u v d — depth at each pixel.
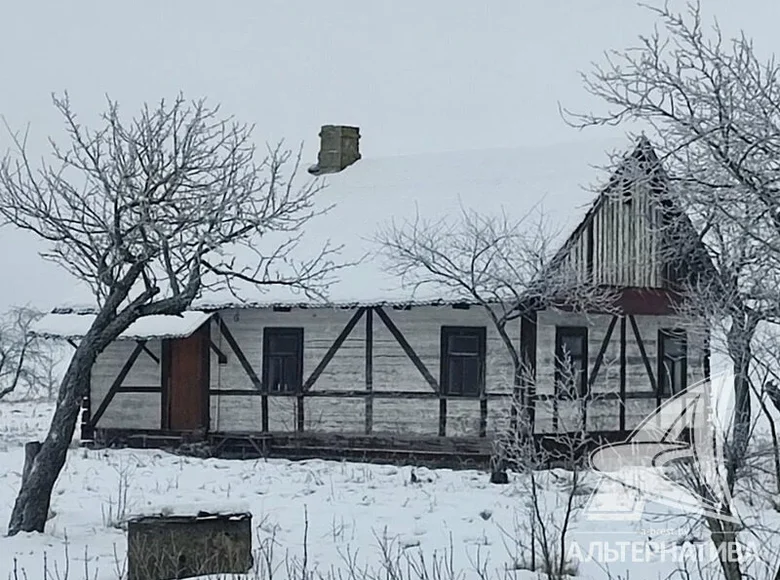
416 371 25.34
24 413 39.47
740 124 11.70
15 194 16.02
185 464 24.42
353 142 31.61
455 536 14.98
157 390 27.75
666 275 26.05
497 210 26.25
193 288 15.69
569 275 23.20
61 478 21.03
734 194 11.77
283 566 12.79
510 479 21.64
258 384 26.92
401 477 22.17
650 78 12.61
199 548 12.18
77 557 13.37
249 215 18.50
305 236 28.12
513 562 12.57
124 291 15.43
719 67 12.31
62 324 28.34
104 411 28.19
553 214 24.94
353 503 18.34
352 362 26.00
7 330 45.94
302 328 26.58
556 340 24.83
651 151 13.64
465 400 24.83
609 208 25.06
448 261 23.52
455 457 24.80
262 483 21.05
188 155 15.84
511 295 23.05
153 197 15.50
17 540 14.22
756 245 12.65
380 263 26.00
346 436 25.94
